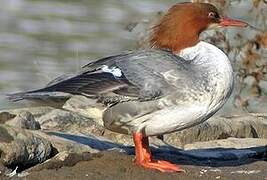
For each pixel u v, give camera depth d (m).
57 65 27.28
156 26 12.61
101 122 11.98
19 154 11.70
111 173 11.49
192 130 14.52
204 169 12.18
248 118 16.11
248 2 19.22
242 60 18.36
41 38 33.91
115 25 36.16
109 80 11.65
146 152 11.99
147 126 11.72
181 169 11.91
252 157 13.76
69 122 14.04
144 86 11.52
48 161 11.78
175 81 11.50
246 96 18.56
